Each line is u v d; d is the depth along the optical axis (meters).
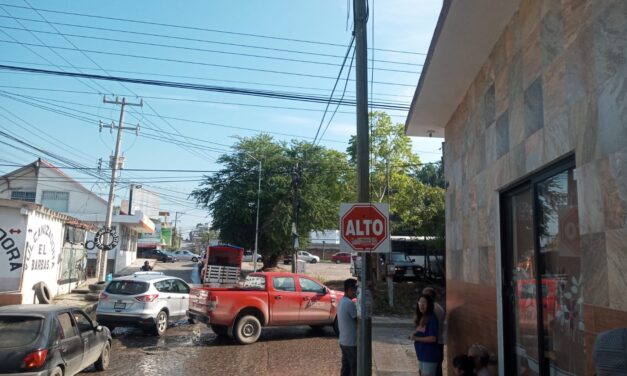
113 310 14.52
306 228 39.47
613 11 3.50
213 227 41.16
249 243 41.16
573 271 4.35
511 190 5.98
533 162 4.98
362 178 8.17
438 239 26.59
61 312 8.66
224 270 33.56
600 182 3.63
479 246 7.01
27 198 45.84
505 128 5.89
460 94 8.04
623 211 3.33
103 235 30.88
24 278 19.31
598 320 3.62
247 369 10.67
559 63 4.38
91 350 9.45
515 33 5.55
